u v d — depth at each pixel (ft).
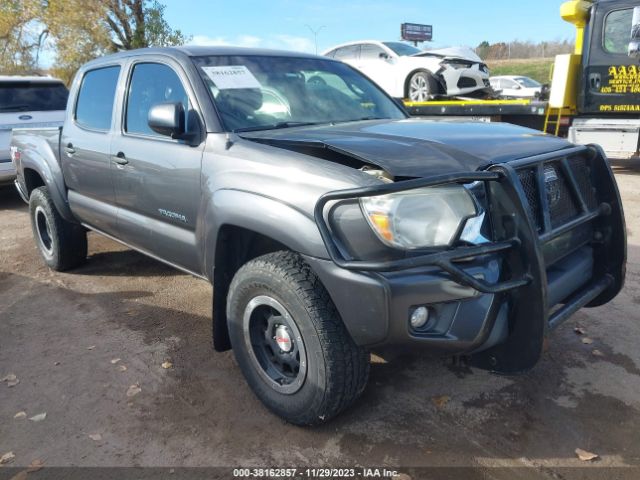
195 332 13.08
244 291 9.33
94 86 14.47
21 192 18.70
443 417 9.58
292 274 8.52
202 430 9.43
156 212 11.80
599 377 10.64
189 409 10.03
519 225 8.05
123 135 12.67
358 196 7.55
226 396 10.40
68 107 15.52
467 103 32.60
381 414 9.71
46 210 16.51
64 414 9.99
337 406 8.74
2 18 65.51
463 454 8.64
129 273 17.19
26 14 65.16
